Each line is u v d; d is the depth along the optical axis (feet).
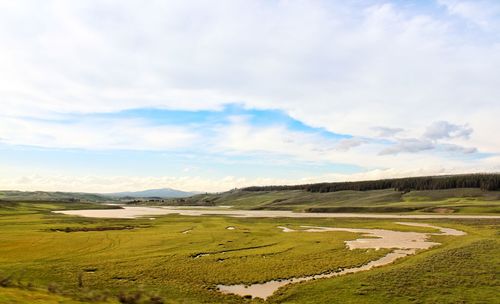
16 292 89.40
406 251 227.40
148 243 255.50
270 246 248.73
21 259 190.19
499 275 156.25
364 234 319.68
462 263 176.45
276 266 183.83
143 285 145.89
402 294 133.90
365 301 127.85
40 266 173.37
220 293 140.05
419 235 311.47
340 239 284.61
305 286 145.69
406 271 163.02
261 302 130.52
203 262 191.93
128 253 214.90
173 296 132.36
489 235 288.10
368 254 215.31
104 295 108.88
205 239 279.49
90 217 552.82
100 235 297.74
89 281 150.10
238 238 287.48
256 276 164.76
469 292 134.82
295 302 129.18
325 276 165.37
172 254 213.46
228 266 183.42
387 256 211.41
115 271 168.76
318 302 128.77
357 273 164.76
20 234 292.81
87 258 197.57
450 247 224.53
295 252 223.71
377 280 151.02
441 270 164.55
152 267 178.09
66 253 211.00
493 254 196.44
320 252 223.51
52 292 100.94
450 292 135.13
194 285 149.59
